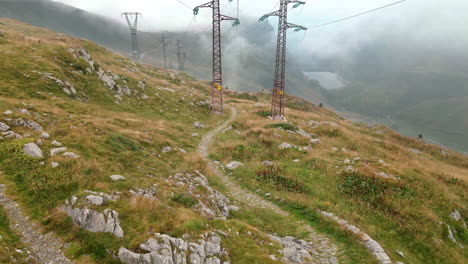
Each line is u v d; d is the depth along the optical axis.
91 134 18.92
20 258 8.12
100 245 9.05
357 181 21.27
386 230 15.84
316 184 21.48
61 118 21.42
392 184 20.64
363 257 12.50
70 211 10.34
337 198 19.38
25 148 13.77
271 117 54.34
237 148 29.84
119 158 16.78
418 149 53.91
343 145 35.53
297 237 14.42
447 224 17.33
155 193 13.62
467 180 26.84
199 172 21.23
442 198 19.98
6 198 10.82
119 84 44.62
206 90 99.88
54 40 44.34
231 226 12.60
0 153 13.30
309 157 27.22
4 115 17.28
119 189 12.38
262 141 33.22
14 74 28.17
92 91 36.91
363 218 16.67
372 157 29.16
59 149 14.57
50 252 8.71
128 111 38.12
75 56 39.84
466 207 20.30
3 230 9.17
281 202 18.75
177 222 10.88
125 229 9.77
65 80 32.28
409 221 16.70
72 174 12.55
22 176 12.17
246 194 20.25
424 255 14.46
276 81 53.31
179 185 16.27
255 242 11.81
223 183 22.00
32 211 10.45
